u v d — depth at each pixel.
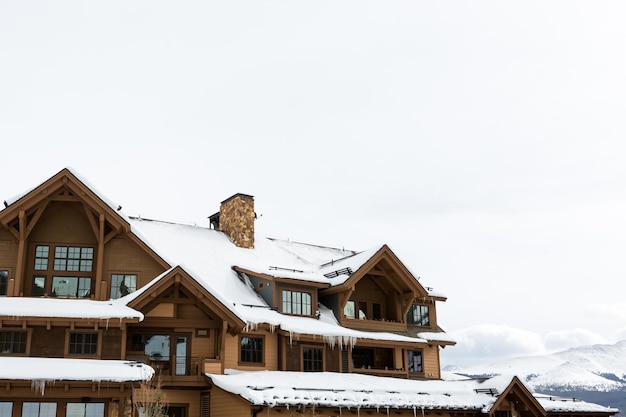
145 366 22.25
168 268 27.05
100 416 21.44
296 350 29.59
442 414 29.20
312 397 24.91
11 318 22.50
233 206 36.12
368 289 34.91
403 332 34.22
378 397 26.89
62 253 26.92
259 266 33.28
